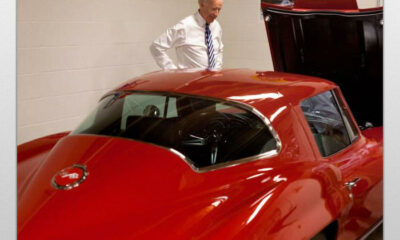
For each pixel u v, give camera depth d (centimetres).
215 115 195
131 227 148
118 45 536
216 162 180
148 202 158
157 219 151
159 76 238
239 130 192
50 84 473
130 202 157
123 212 154
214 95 207
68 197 161
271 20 308
